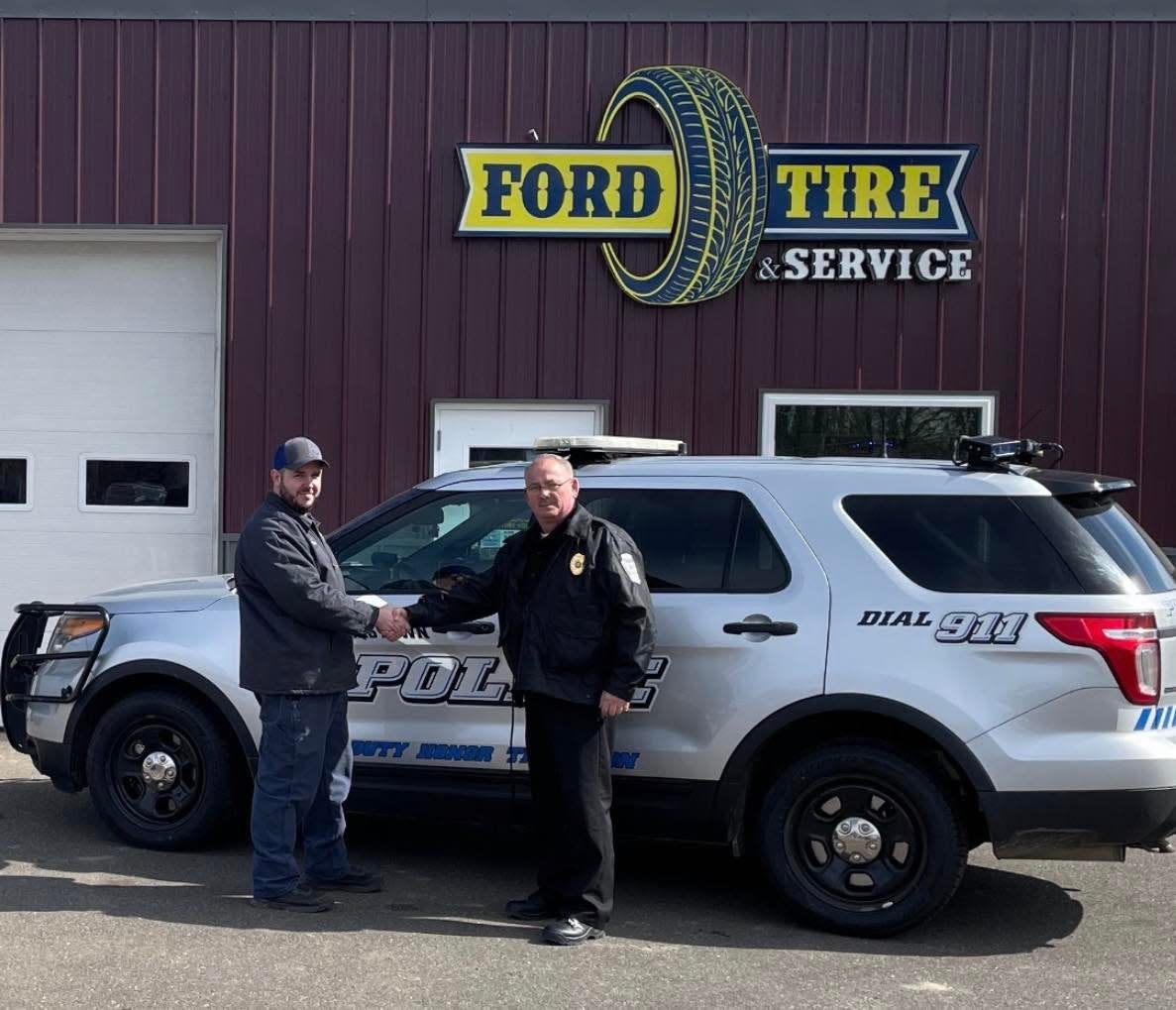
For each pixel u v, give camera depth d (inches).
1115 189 354.3
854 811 190.9
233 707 218.5
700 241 359.6
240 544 195.3
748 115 357.7
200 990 166.1
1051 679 182.7
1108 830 180.7
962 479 195.8
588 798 186.7
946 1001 166.9
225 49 364.8
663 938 190.4
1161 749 180.4
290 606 191.0
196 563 379.9
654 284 361.1
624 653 183.5
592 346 363.6
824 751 191.3
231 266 366.0
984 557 190.9
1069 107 354.9
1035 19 354.6
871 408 360.5
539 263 363.9
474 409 366.0
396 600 213.3
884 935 189.8
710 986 170.6
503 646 191.2
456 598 196.7
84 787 236.1
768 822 193.5
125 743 228.1
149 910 196.5
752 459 210.5
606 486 209.9
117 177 366.9
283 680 193.2
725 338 361.7
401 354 365.7
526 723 193.8
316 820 205.3
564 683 184.2
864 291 360.2
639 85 359.3
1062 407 355.9
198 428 379.2
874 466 202.2
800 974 175.6
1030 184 355.9
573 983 170.7
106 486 381.4
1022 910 206.5
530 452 366.3
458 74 363.3
